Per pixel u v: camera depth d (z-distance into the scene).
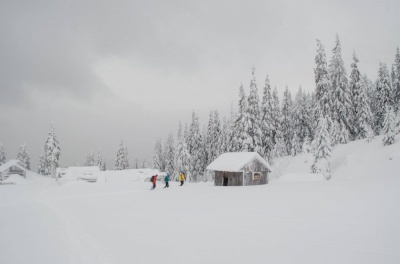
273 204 16.70
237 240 10.43
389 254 8.17
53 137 81.25
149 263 8.66
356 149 47.75
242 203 17.98
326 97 52.41
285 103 71.06
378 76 62.38
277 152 64.75
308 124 68.69
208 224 13.06
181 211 16.58
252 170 36.81
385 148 42.47
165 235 11.63
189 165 71.12
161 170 97.69
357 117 55.59
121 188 34.56
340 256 8.30
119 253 9.73
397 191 16.70
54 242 11.63
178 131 84.06
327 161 43.06
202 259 8.76
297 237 10.30
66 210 19.92
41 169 100.00
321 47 53.84
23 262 9.53
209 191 26.56
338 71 54.00
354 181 24.27
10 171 73.38
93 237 11.98
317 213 13.48
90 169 67.81
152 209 17.88
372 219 11.61
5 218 17.94
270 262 8.23
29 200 26.97
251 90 55.69
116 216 16.33
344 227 10.97
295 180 34.44
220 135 73.25
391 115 44.06
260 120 58.06
